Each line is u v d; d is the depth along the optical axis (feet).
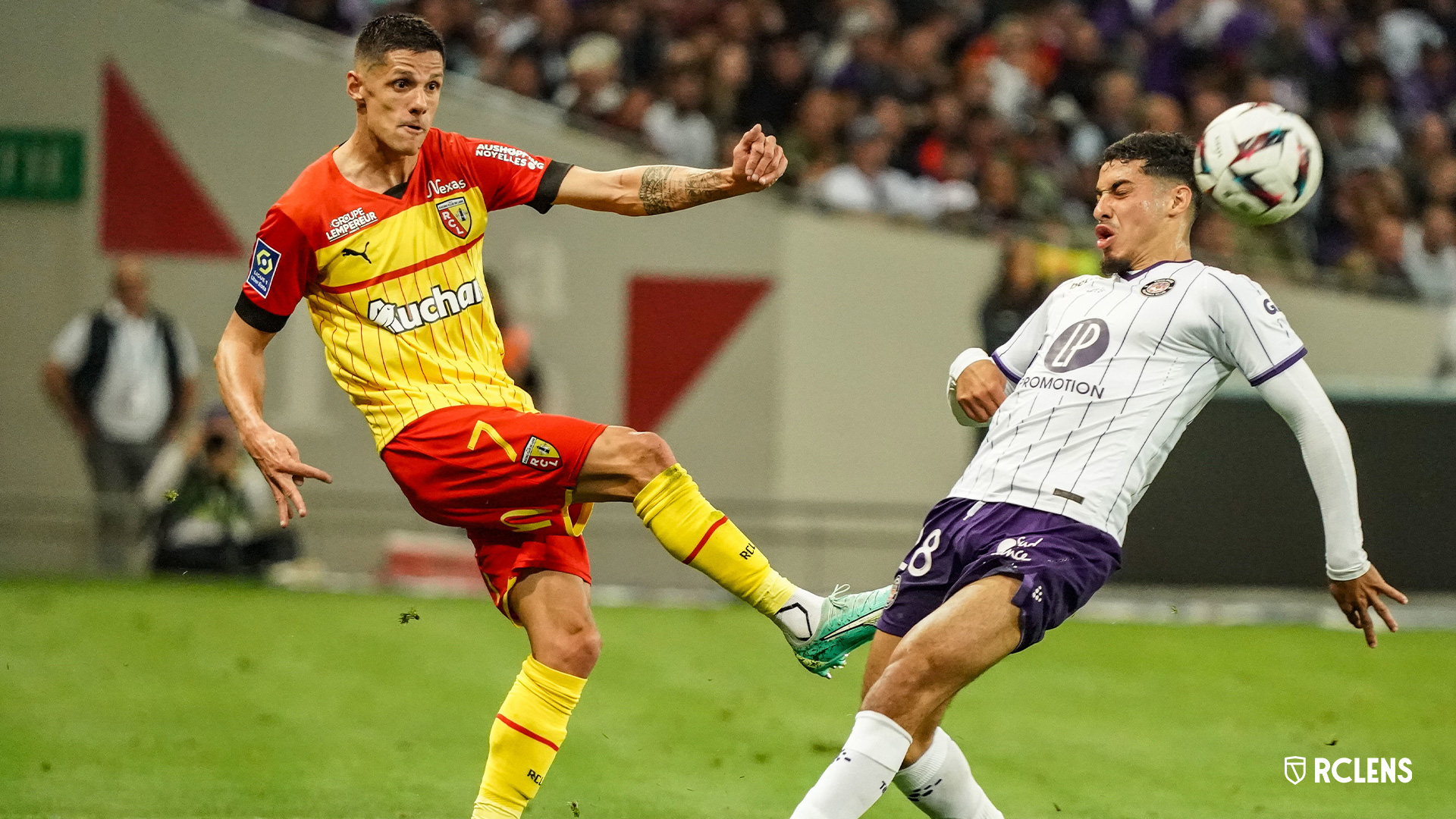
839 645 50.21
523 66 148.15
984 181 145.89
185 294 125.18
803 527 125.80
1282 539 118.01
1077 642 104.58
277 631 98.48
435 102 49.49
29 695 79.61
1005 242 126.62
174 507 119.14
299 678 86.28
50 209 124.88
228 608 105.91
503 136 130.41
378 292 49.78
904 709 44.32
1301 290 136.15
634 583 122.93
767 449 125.90
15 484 122.83
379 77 48.57
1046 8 167.94
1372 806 66.08
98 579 119.03
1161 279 48.47
